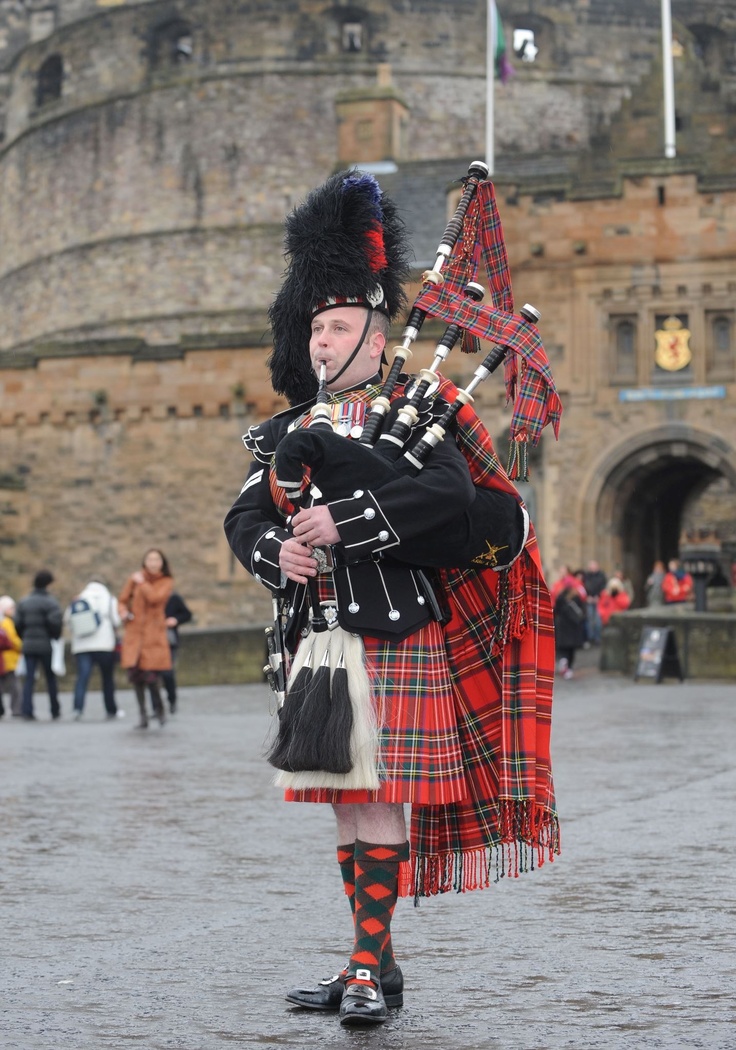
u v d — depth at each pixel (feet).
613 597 118.01
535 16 207.00
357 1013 16.39
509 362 18.39
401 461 16.97
